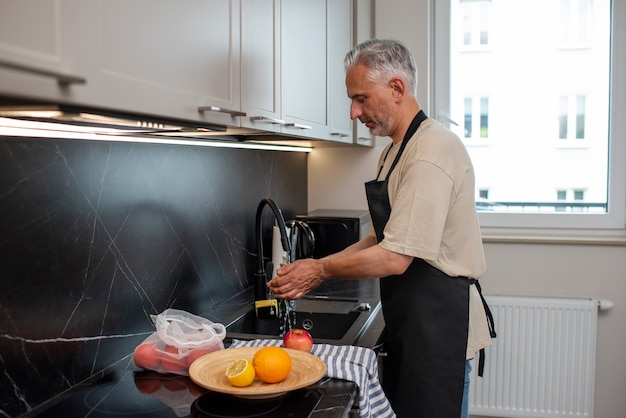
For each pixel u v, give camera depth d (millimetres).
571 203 3285
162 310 1854
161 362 1531
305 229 2545
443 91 3307
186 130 1508
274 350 1390
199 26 1302
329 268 1705
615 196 3209
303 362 1496
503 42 3277
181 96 1218
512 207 3350
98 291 1546
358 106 1857
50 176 1368
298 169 3227
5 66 775
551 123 3271
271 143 2707
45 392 1363
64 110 958
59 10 877
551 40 3234
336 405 1336
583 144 3252
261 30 1664
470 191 1798
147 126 1348
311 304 2326
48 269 1367
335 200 3379
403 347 1858
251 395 1331
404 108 1849
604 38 3189
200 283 2104
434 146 1694
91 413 1311
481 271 1875
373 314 2148
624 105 3162
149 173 1774
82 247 1480
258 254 2242
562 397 3137
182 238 1978
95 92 956
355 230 2891
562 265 3184
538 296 3199
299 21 2010
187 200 2006
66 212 1422
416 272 1824
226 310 2164
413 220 1649
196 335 1568
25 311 1303
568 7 3205
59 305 1404
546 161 3293
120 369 1578
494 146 3336
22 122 1212
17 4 798
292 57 1939
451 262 1814
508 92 3295
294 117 1967
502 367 3180
